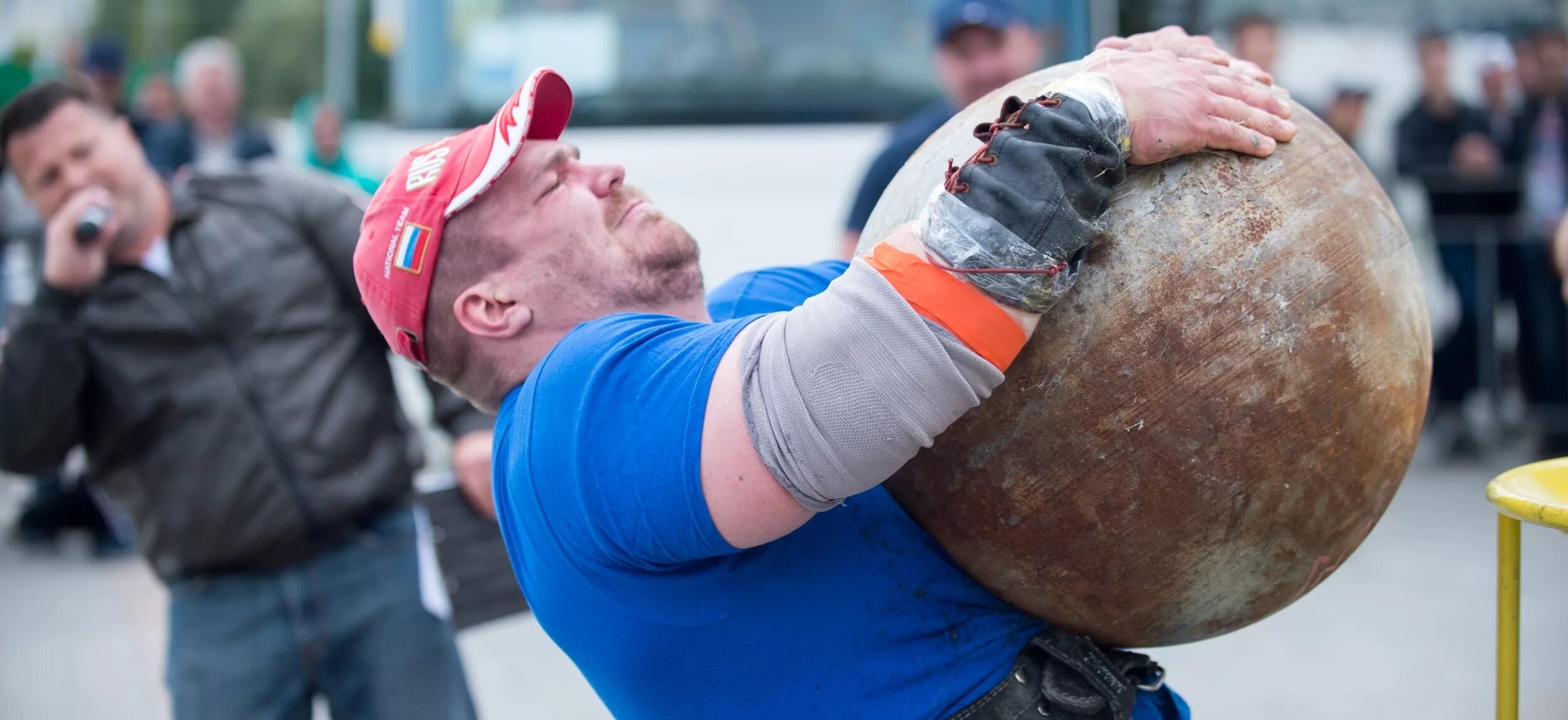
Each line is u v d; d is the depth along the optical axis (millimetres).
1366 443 1390
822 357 1271
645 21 5402
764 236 5160
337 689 2746
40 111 2494
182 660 2676
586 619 1546
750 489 1304
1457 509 5863
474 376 1666
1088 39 5148
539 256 1587
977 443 1408
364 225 1679
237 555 2621
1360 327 1372
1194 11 5996
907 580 1521
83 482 6148
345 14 11203
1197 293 1344
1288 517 1386
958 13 3738
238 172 2744
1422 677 4004
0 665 4719
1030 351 1372
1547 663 4023
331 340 2707
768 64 5301
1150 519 1376
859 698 1483
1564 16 6375
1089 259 1364
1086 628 1508
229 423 2605
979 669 1512
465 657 4562
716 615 1478
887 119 5191
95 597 5551
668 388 1359
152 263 2600
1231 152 1396
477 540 2863
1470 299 6609
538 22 5594
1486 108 6523
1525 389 6699
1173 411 1345
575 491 1405
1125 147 1342
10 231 6047
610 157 5273
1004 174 1287
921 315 1270
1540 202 6488
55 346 2514
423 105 5754
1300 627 4531
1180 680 4129
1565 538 5367
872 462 1286
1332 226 1385
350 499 2664
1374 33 6395
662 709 1556
